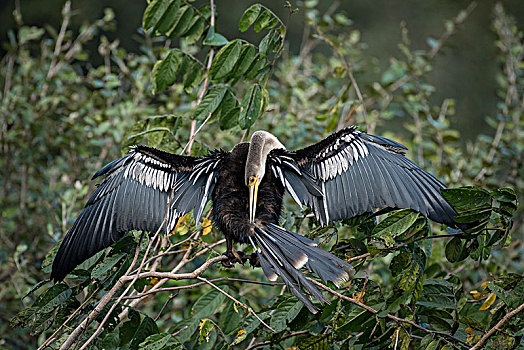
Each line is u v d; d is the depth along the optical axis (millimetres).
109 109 13766
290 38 31125
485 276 11641
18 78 16062
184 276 7973
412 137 15203
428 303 8016
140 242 8344
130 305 9000
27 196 14445
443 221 7848
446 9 33500
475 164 14508
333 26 16422
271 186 8492
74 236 8414
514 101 16297
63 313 8352
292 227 10086
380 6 34281
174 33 10070
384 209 8539
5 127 14594
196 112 9664
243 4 31812
